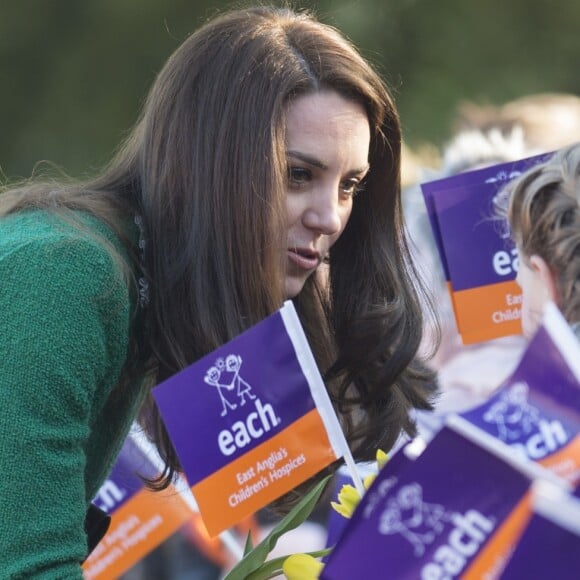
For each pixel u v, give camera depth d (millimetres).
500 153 10805
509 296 7922
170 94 6688
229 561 11047
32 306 5809
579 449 4453
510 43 21109
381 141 7391
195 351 6488
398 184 7609
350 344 7730
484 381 10312
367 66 6859
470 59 20969
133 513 8414
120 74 21922
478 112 11445
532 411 4605
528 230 7465
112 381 6180
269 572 6094
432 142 17938
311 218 6676
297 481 6168
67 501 5809
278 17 6887
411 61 20922
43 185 6695
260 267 6445
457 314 8039
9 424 5676
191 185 6516
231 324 6438
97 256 6016
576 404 4516
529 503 4352
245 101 6488
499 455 4434
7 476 5652
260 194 6418
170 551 11242
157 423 7105
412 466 4578
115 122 21766
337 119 6629
